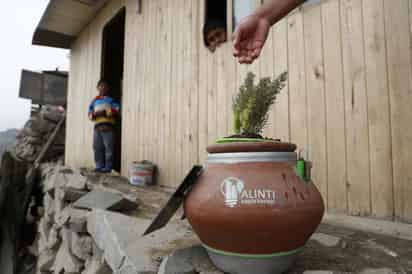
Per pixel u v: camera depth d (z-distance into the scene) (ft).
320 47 5.95
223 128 8.10
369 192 5.14
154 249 3.58
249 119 3.10
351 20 5.50
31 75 35.55
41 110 34.45
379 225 4.60
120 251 3.63
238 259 2.55
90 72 17.56
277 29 6.77
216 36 8.54
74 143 19.17
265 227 2.36
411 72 4.73
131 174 10.77
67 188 8.52
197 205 2.66
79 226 6.14
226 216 2.43
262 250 2.46
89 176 12.35
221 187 2.57
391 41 4.97
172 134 10.27
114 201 6.35
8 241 18.85
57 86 36.94
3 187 19.39
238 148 2.68
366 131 5.23
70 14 17.15
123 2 14.14
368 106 5.22
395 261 3.12
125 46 13.83
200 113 9.00
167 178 10.37
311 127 6.04
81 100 18.58
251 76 3.31
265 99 3.12
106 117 14.46
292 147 2.81
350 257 3.24
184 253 3.28
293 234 2.45
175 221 5.17
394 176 4.85
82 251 6.44
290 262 2.67
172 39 10.52
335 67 5.70
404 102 4.78
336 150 5.62
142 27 12.48
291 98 6.42
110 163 14.42
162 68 11.00
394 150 4.87
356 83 5.39
